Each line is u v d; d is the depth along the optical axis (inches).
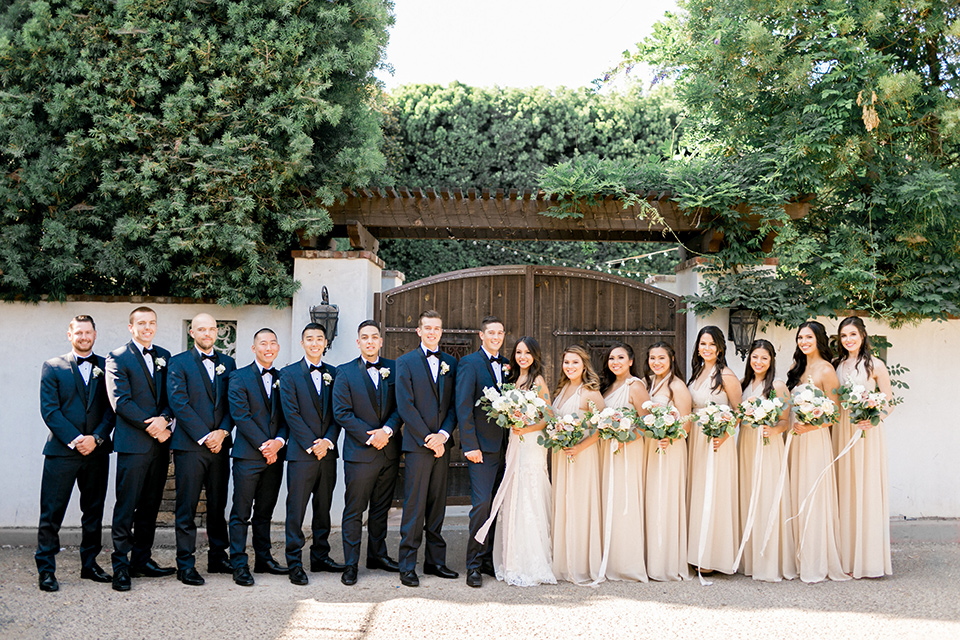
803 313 227.5
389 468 193.8
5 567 197.8
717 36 244.1
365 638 142.6
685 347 249.0
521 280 253.1
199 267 225.3
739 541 192.4
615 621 153.5
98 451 183.6
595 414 179.9
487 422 185.5
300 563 183.5
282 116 221.1
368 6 234.7
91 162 223.8
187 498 182.4
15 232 219.6
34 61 219.9
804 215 241.8
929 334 246.7
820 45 240.4
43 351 235.9
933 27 244.8
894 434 244.8
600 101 445.1
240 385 184.9
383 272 327.9
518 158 430.6
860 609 162.9
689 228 241.4
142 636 142.9
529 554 182.2
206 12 227.0
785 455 188.5
